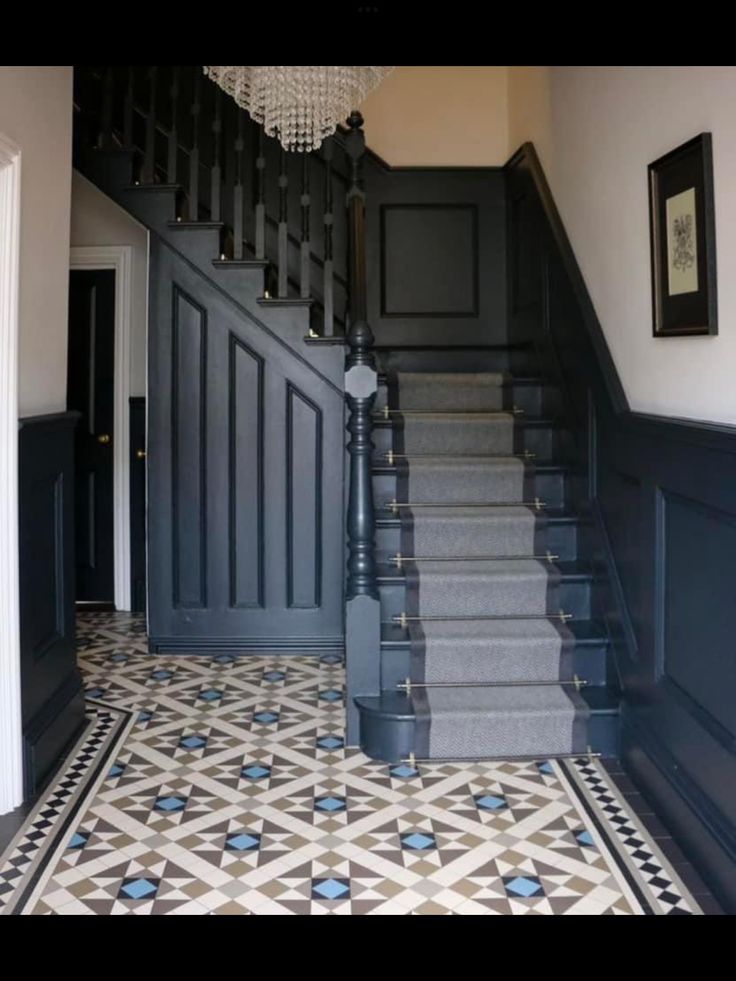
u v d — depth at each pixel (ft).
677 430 9.96
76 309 21.24
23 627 11.49
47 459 12.51
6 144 10.52
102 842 10.24
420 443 16.42
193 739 13.29
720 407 9.57
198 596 17.33
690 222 10.05
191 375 16.98
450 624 13.71
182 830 10.53
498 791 11.54
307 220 16.85
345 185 19.53
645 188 11.66
